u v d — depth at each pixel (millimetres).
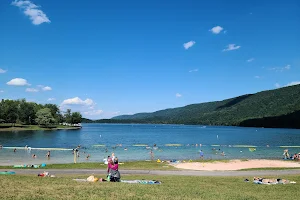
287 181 26000
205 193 18906
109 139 127000
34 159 56906
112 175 24516
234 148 86562
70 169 36062
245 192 20219
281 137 144000
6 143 97688
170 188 20531
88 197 15312
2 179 21391
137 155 67250
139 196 16500
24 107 184625
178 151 76938
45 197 14750
